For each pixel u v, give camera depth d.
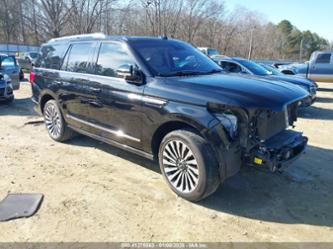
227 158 3.21
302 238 2.97
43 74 5.65
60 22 33.81
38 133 6.18
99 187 3.88
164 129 3.77
